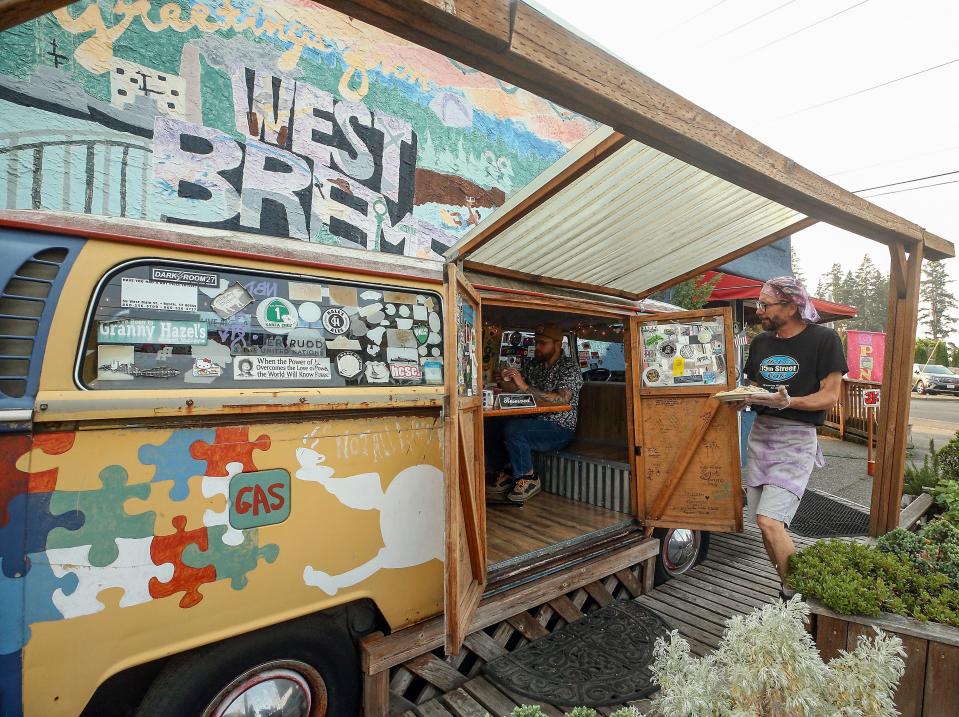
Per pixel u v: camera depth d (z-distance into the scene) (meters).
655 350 4.02
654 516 3.91
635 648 2.91
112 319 1.80
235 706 2.01
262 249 2.13
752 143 2.42
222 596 1.93
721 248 3.97
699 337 3.86
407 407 2.46
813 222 3.66
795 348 3.18
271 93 4.14
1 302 1.64
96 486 1.71
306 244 2.28
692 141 2.13
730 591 3.77
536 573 3.15
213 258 2.02
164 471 1.84
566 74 1.65
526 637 3.03
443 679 2.58
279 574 2.06
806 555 2.61
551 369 4.79
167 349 1.89
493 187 5.57
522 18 1.52
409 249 4.91
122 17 3.54
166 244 1.91
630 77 1.87
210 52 3.88
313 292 2.26
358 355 2.34
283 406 2.07
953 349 48.25
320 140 4.38
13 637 1.56
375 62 4.72
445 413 2.21
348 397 2.25
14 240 1.69
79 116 3.37
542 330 4.79
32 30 3.24
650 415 4.03
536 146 6.01
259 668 2.06
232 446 1.98
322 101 4.40
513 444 4.56
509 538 3.61
